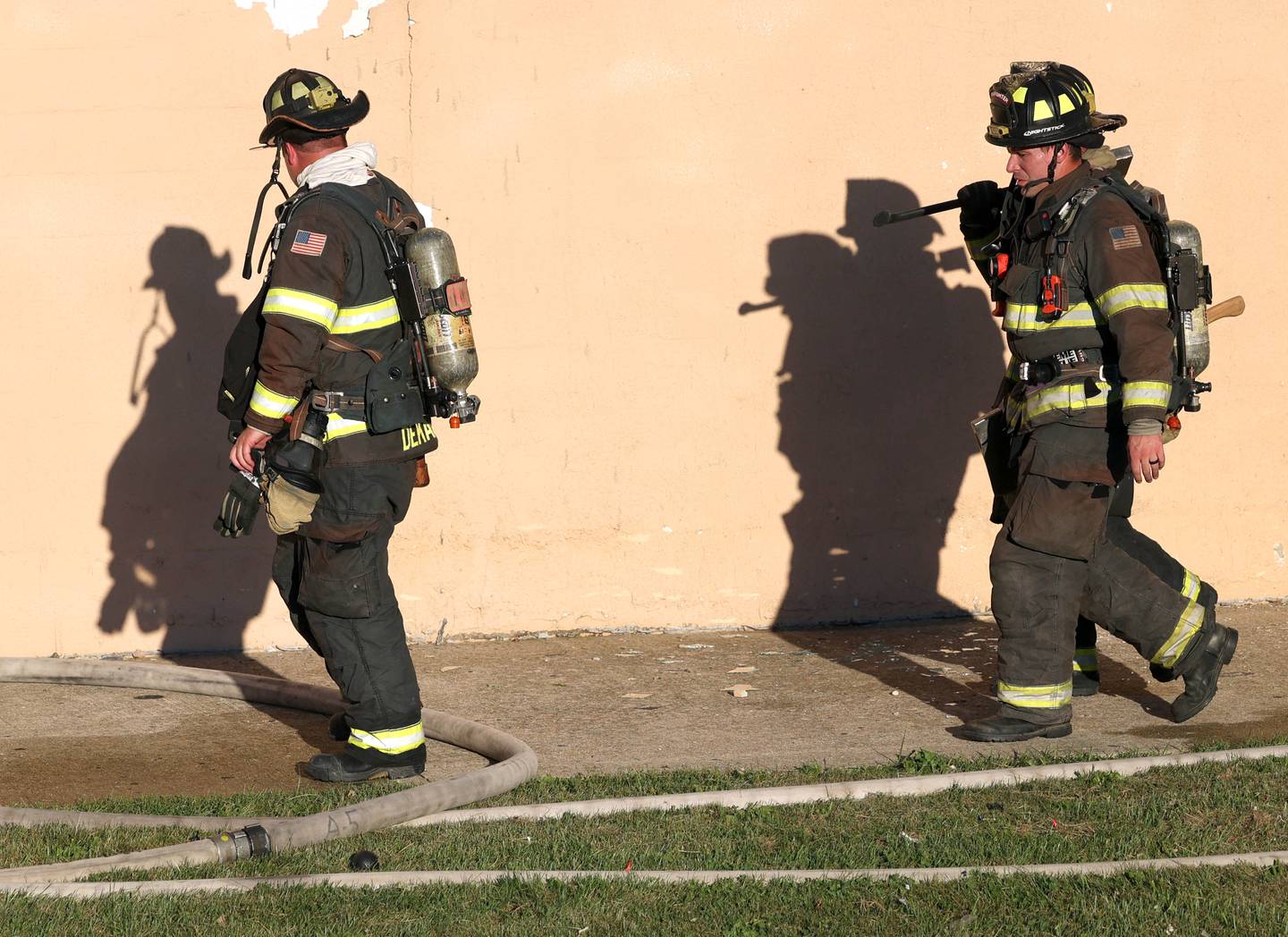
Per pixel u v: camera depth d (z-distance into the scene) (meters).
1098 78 15.88
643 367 15.45
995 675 13.80
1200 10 15.94
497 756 11.27
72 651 14.86
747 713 12.62
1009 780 10.29
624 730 12.16
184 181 14.64
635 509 15.57
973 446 16.06
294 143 10.63
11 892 8.17
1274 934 7.68
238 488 10.41
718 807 9.86
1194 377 11.78
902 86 15.59
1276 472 16.34
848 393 15.78
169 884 8.27
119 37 14.46
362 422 10.32
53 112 14.45
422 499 15.23
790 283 15.59
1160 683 13.23
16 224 14.48
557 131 15.12
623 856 8.91
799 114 15.47
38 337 14.59
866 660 14.43
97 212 14.56
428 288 10.31
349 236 10.12
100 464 14.76
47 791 10.65
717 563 15.75
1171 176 16.06
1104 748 11.26
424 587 15.34
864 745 11.59
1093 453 11.11
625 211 15.28
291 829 9.09
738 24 15.30
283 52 14.68
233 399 10.38
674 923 7.91
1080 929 7.79
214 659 14.88
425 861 8.84
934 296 15.83
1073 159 11.30
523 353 15.25
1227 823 9.35
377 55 14.83
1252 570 16.38
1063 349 11.16
